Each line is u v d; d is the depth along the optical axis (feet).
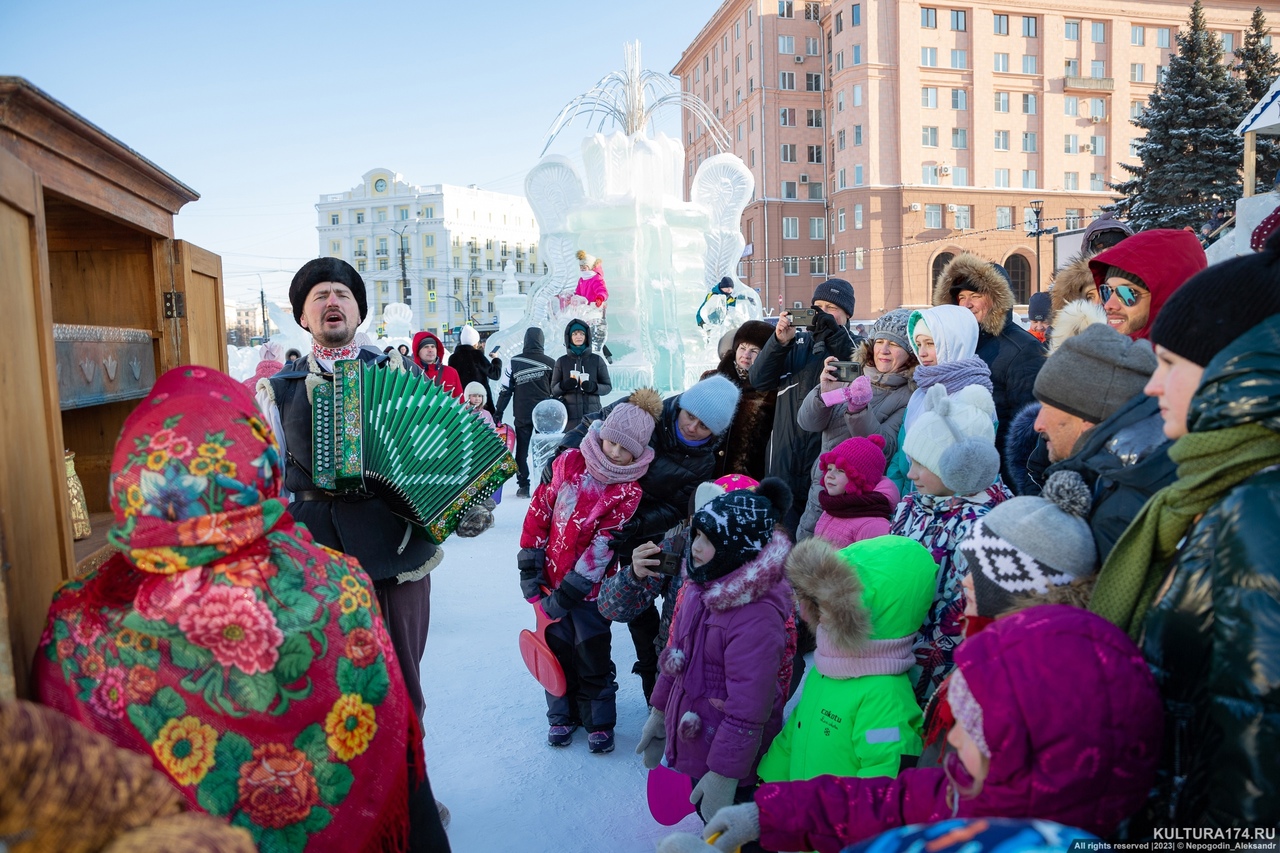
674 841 5.05
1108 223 13.05
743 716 6.89
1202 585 3.75
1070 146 145.79
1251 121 32.58
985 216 142.82
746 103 164.35
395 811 5.15
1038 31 144.05
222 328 8.98
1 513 4.20
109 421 7.89
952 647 6.78
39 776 2.74
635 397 9.96
